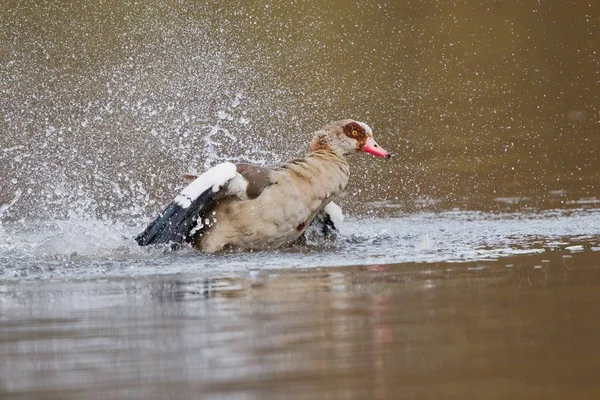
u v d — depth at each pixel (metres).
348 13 71.44
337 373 14.96
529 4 77.56
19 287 23.45
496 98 59.50
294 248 29.56
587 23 73.19
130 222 36.75
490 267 24.16
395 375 14.80
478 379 14.50
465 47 68.69
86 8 60.62
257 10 61.84
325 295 21.00
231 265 26.17
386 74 62.44
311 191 29.97
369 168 47.47
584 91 60.00
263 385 14.41
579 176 44.06
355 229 34.28
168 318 19.09
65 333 18.12
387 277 23.16
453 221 35.53
